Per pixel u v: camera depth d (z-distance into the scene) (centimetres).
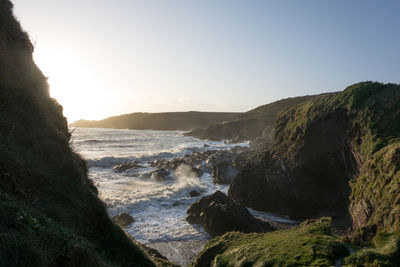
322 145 3300
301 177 3347
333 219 2978
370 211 1947
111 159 5997
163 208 3234
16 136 934
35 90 1216
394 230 1447
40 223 641
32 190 802
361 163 2648
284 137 3928
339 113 3234
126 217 2792
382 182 1922
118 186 4059
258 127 12244
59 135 1134
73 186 968
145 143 10931
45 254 531
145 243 2339
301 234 1291
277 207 3453
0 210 554
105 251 873
